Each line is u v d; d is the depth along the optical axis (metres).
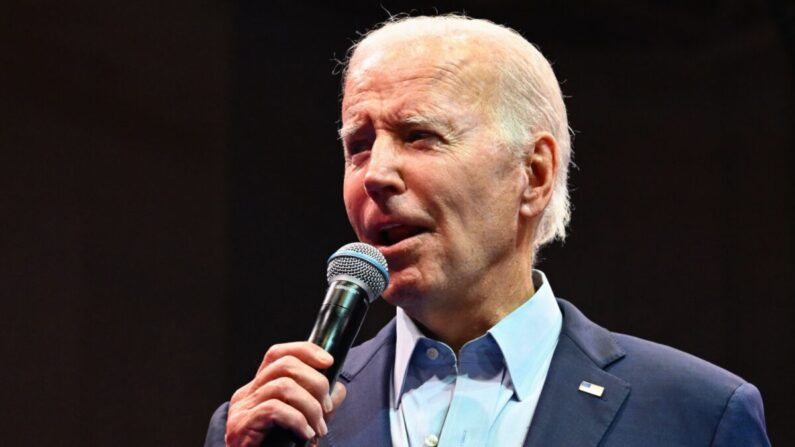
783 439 17.77
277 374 5.65
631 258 18.88
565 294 18.64
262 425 5.56
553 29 19.42
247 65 17.39
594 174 19.22
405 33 6.97
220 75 17.08
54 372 14.91
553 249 18.78
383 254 6.52
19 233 14.93
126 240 15.78
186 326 16.06
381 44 6.96
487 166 6.68
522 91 7.00
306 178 17.55
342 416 6.88
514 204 6.86
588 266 18.81
